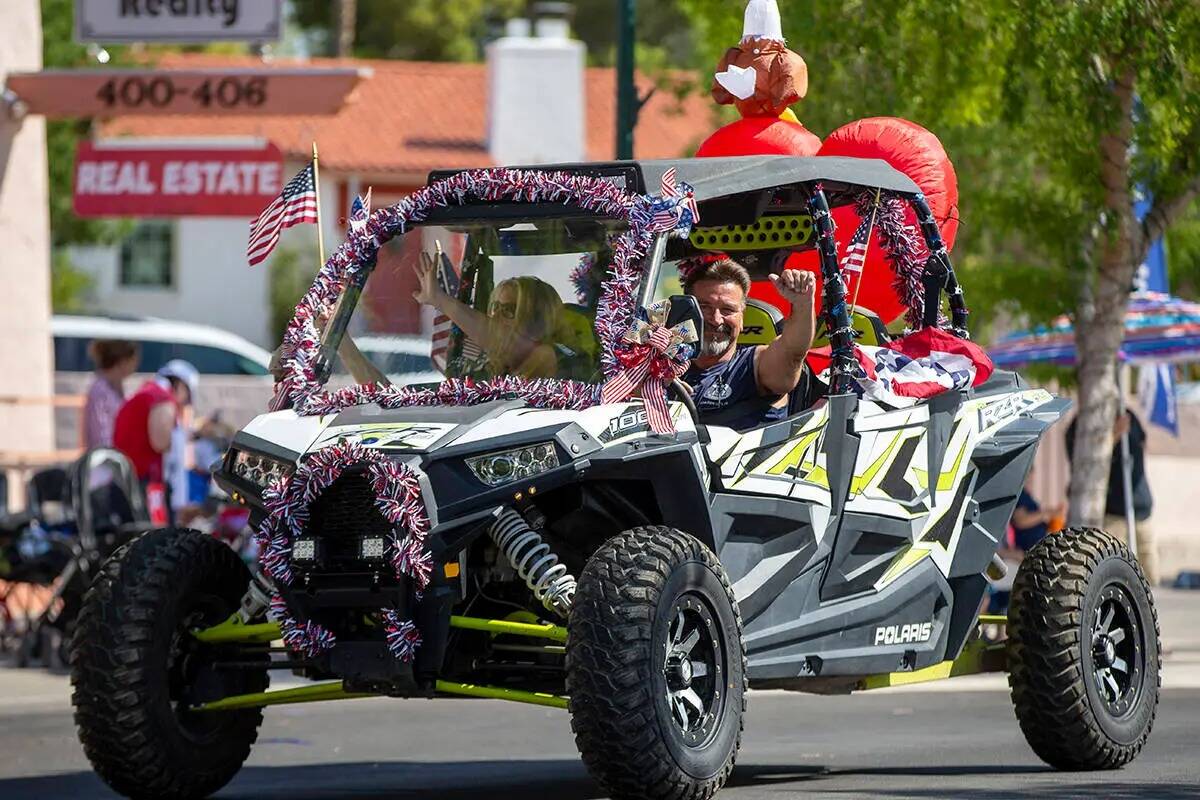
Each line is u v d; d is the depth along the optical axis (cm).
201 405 3806
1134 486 2544
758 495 1057
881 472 1145
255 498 1016
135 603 1055
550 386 1020
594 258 1054
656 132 6331
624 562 970
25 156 2552
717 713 998
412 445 979
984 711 1709
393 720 1694
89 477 1958
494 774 1312
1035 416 1269
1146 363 2478
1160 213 2120
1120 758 1243
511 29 6150
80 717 1058
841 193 1219
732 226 1270
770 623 1072
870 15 2034
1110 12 1891
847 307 1150
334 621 999
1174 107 1925
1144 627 1270
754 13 1516
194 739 1085
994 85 2088
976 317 2317
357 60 7450
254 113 2367
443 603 974
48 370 2595
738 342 1239
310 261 6181
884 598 1143
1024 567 1239
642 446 993
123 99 2384
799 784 1182
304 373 1082
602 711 950
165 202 2427
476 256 1082
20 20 2488
